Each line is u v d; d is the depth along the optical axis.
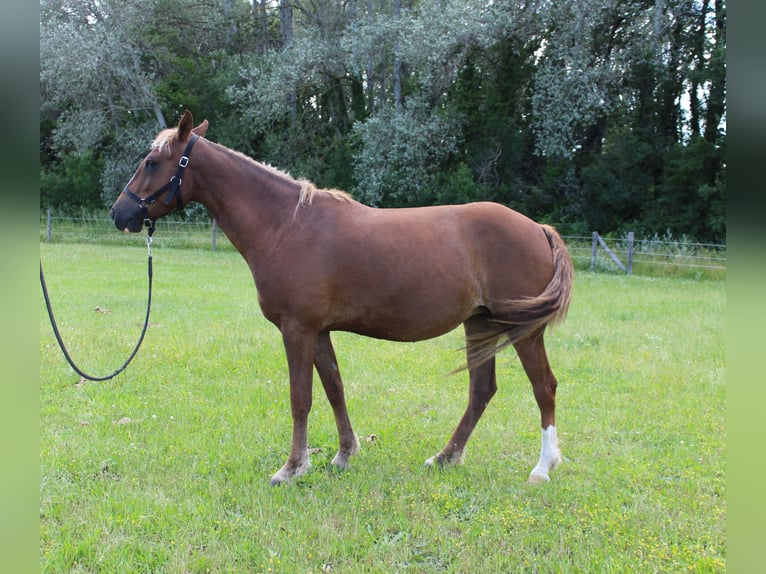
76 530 3.14
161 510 3.34
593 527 3.20
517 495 3.62
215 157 3.92
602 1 18.44
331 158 24.47
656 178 21.34
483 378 4.05
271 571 2.82
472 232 3.81
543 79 19.23
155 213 3.96
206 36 28.34
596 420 4.88
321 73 23.17
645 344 7.37
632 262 15.97
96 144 26.56
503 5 19.20
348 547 3.04
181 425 4.65
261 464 4.09
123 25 23.02
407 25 20.12
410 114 20.75
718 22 20.55
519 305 3.72
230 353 6.75
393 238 3.69
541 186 22.05
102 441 4.27
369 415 5.02
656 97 21.36
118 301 9.60
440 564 2.93
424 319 3.74
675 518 3.34
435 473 3.89
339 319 3.78
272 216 3.82
